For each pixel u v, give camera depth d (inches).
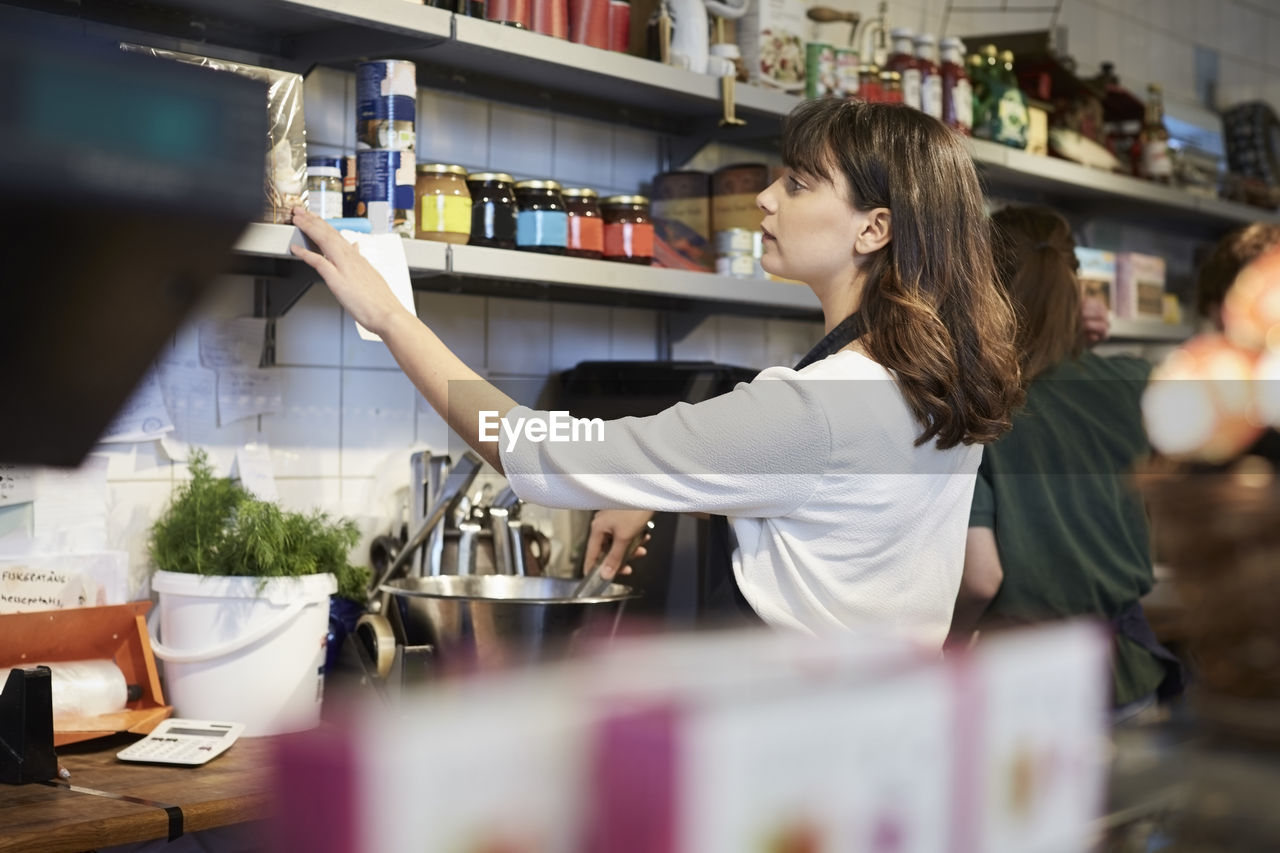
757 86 97.7
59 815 54.6
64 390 10.6
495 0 80.3
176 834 55.7
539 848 10.8
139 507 78.0
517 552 85.7
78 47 10.4
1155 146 143.8
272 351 84.2
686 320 109.0
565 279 81.3
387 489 90.8
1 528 71.3
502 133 95.7
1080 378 66.8
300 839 10.4
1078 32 153.3
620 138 104.3
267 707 70.1
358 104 75.7
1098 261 134.2
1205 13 176.2
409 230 75.0
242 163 10.9
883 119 53.7
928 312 50.1
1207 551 17.9
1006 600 62.2
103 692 68.1
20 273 10.2
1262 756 15.9
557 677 12.2
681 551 80.0
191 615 70.7
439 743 10.6
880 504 49.2
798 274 55.5
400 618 70.0
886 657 13.5
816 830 11.8
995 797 13.3
